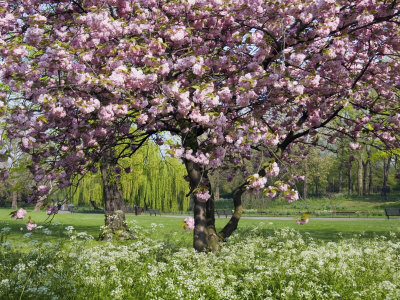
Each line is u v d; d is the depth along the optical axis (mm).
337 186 70375
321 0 6184
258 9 6637
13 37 6477
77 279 6203
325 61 7371
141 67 6594
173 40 6434
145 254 7820
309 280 6848
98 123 6711
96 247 8258
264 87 6723
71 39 6328
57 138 7809
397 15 7406
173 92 5785
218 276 7188
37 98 5605
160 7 7164
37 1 7078
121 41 6121
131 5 6672
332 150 11078
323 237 15695
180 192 39625
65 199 8078
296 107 9758
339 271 6953
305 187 49000
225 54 7258
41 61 5426
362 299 6191
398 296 5914
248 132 6355
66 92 6082
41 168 7457
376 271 7457
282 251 8359
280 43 7008
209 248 8711
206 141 6953
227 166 9414
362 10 7281
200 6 6812
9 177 7000
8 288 5051
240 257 7953
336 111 8781
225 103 7211
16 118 5488
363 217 32281
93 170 9328
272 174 5859
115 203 16172
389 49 8461
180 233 11867
